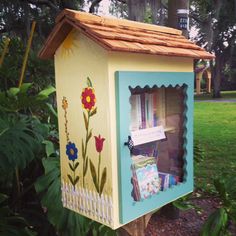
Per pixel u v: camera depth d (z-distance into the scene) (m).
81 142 1.27
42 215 2.01
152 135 1.36
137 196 1.28
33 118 2.02
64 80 1.30
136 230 1.52
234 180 2.12
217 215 2.00
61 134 1.37
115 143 1.16
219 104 14.79
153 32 1.44
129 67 1.17
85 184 1.28
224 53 18.22
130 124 1.30
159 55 1.27
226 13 11.84
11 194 2.05
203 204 3.17
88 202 1.27
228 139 6.39
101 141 1.18
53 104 2.45
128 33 1.26
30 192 2.09
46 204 1.66
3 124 1.73
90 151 1.23
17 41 3.64
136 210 1.24
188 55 1.37
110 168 1.16
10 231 1.67
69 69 1.27
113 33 1.18
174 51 1.31
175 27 2.65
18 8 6.84
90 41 1.16
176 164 1.57
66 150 1.35
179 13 2.64
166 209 2.87
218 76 19.88
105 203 1.20
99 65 1.15
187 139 1.50
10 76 2.95
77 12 1.17
